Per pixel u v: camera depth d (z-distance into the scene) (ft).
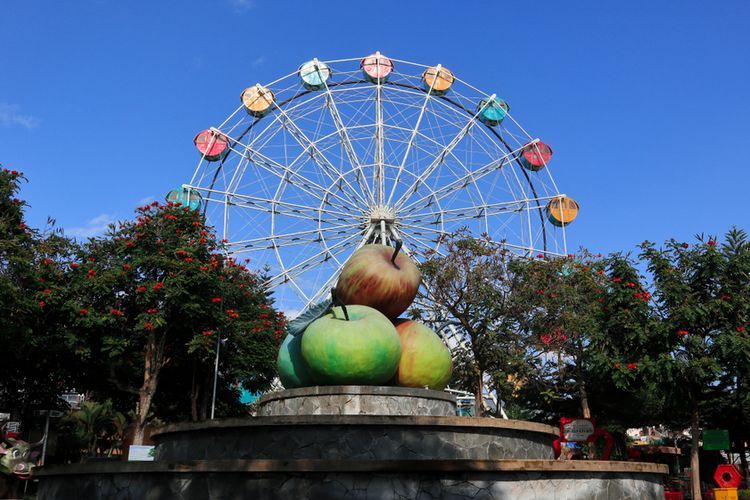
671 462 158.51
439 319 98.84
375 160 136.46
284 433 39.50
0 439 76.89
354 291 50.44
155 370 95.40
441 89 142.82
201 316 94.94
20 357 92.48
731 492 51.72
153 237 94.48
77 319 88.63
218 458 40.63
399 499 32.76
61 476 37.76
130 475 34.94
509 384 100.27
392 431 39.34
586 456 103.35
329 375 45.24
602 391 116.47
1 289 77.25
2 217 84.33
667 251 82.53
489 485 34.19
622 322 82.02
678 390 81.97
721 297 77.66
